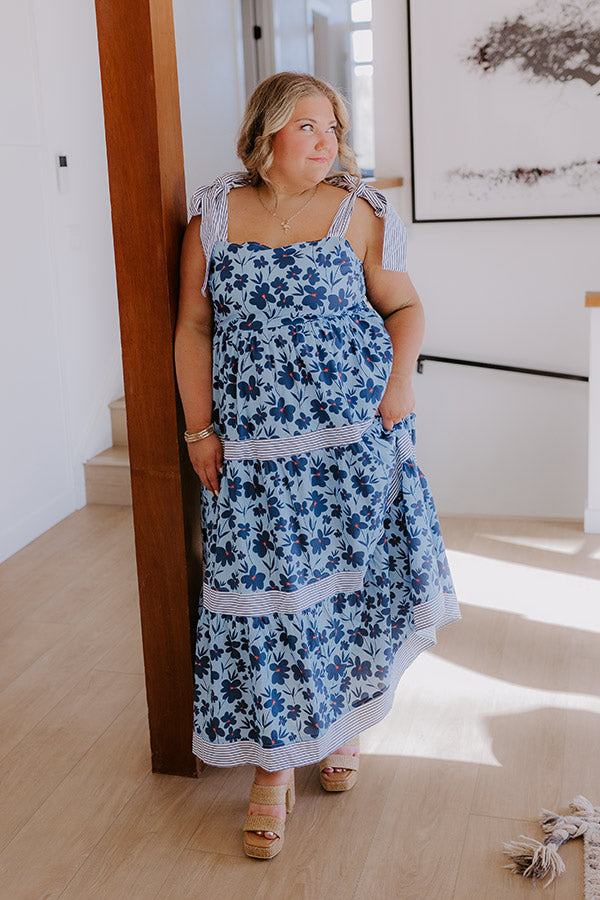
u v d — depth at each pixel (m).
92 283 4.33
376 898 1.83
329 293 1.85
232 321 1.88
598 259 4.16
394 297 1.99
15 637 2.99
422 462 4.61
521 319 4.30
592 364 3.49
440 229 4.28
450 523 3.78
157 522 2.09
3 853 2.00
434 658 2.71
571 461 4.43
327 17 5.77
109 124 1.90
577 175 4.06
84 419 4.27
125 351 2.02
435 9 4.02
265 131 1.83
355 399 1.86
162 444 2.05
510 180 4.13
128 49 1.86
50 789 2.21
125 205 1.94
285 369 1.83
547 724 2.38
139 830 2.06
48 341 3.98
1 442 3.65
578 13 3.87
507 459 4.50
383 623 2.03
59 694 2.64
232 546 1.91
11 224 3.70
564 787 2.13
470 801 2.10
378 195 1.94
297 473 1.87
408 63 4.11
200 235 1.91
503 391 4.42
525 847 1.92
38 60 3.84
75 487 4.21
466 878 1.87
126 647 2.90
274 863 1.94
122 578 3.44
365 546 1.92
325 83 1.88
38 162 3.87
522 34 3.95
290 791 2.05
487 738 2.33
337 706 2.04
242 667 1.98
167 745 2.23
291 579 1.88
